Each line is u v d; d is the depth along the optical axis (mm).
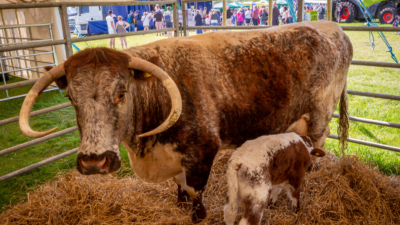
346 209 3121
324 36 3230
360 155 4254
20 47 3711
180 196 3311
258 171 2582
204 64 2707
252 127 2980
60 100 7555
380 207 3119
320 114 3363
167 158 2734
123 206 3123
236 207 2584
